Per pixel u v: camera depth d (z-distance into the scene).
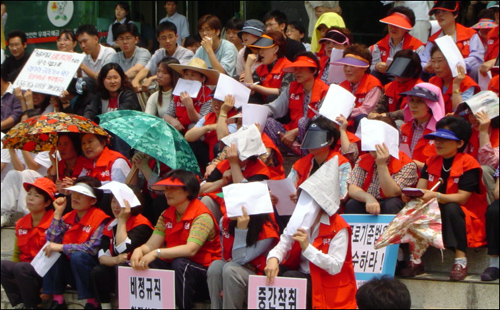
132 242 13.66
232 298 12.23
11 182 17.62
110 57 21.30
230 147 13.57
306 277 12.04
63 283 14.46
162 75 17.81
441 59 14.98
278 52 17.44
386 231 12.20
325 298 11.69
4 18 26.30
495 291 12.15
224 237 12.88
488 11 17.44
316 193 11.59
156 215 15.09
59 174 16.42
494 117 13.74
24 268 14.47
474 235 12.80
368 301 7.69
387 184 12.95
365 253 12.73
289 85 16.38
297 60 15.72
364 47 15.99
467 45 17.41
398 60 15.57
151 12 26.30
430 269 13.50
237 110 15.77
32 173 17.64
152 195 15.56
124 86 18.12
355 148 14.25
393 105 15.91
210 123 16.31
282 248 11.85
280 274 12.22
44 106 19.69
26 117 18.52
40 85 18.75
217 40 19.31
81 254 13.85
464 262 12.56
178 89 16.91
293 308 11.62
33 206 15.05
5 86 21.30
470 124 13.06
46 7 26.02
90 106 18.14
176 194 13.07
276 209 13.33
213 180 14.34
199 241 12.90
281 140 15.90
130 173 15.45
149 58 20.98
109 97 18.14
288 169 16.06
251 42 17.44
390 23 17.12
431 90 14.17
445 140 12.92
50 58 18.98
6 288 14.91
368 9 24.81
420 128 14.56
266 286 11.77
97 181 14.50
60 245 14.19
